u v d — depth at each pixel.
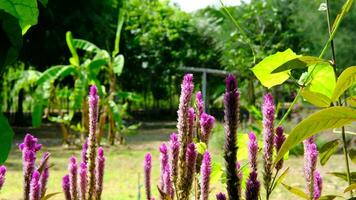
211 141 10.70
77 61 11.51
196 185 1.49
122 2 21.75
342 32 16.75
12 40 0.71
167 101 33.28
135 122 23.97
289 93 14.54
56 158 10.00
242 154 1.59
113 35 20.61
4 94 21.31
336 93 0.97
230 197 1.00
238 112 1.01
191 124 1.45
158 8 24.95
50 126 20.16
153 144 13.20
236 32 15.50
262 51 14.90
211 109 23.14
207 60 25.08
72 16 17.28
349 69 0.93
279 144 1.22
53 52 18.30
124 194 6.36
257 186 1.01
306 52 15.28
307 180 1.30
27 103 23.98
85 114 12.24
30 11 0.76
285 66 1.08
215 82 25.44
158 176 7.70
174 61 24.92
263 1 16.66
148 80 25.36
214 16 19.12
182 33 25.06
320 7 1.28
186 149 1.34
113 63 12.12
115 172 8.28
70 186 1.75
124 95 12.23
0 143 0.70
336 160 9.46
